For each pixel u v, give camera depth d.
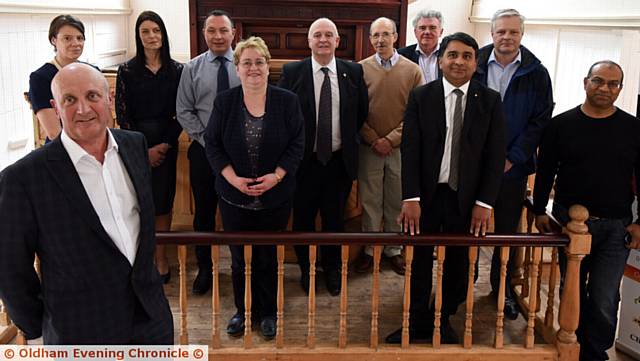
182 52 7.04
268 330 3.01
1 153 3.96
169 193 3.50
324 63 3.24
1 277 1.73
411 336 3.02
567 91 4.94
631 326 3.04
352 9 4.05
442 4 7.24
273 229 2.98
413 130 2.74
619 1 4.05
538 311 3.22
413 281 2.98
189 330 3.13
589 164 2.75
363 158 3.57
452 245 2.73
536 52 5.55
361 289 3.61
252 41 2.73
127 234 1.87
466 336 2.83
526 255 3.32
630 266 3.02
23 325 1.84
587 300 2.93
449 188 2.78
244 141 2.80
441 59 2.71
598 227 2.77
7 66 4.03
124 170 1.89
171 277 3.72
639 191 2.76
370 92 3.46
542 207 3.03
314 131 3.29
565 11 4.84
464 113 2.70
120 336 1.87
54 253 1.75
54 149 1.75
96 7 5.71
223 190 2.88
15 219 1.70
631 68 3.84
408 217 2.73
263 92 2.78
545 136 2.92
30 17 4.36
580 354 2.97
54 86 1.73
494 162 2.70
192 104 3.31
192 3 3.96
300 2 3.99
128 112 3.30
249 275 2.75
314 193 3.42
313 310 2.78
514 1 5.92
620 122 2.71
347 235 2.70
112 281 1.83
